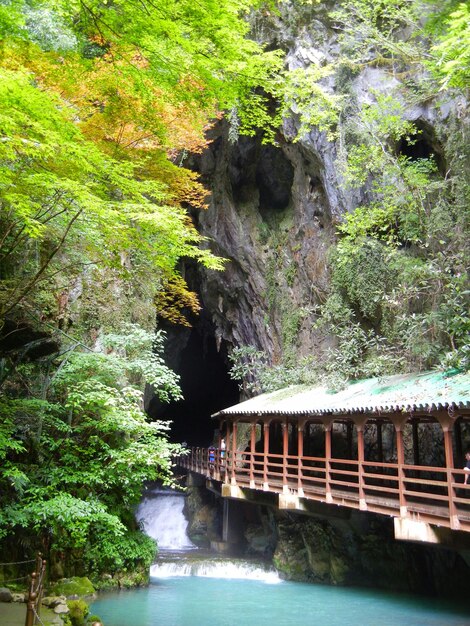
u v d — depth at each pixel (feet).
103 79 32.60
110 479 38.09
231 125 77.00
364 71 66.23
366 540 55.36
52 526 37.50
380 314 63.77
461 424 52.34
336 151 69.00
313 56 70.23
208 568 59.62
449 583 49.42
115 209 27.61
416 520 36.17
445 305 46.47
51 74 31.01
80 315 49.24
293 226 85.92
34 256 40.78
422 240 53.93
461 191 51.11
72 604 32.37
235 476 65.00
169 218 28.78
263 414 59.88
